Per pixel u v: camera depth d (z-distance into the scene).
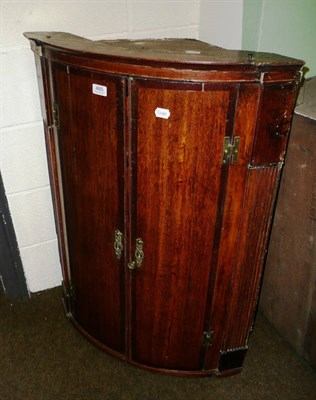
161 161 1.09
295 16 1.42
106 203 1.25
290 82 1.00
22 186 1.69
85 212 1.34
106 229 1.30
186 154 1.07
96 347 1.68
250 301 1.36
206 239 1.21
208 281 1.28
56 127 1.28
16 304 1.91
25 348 1.69
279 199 1.53
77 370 1.59
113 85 1.03
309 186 1.36
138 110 1.03
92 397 1.49
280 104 1.02
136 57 0.96
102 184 1.22
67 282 1.67
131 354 1.52
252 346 1.70
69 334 1.75
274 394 1.50
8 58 1.42
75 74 1.10
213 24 1.58
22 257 1.85
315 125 1.27
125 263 1.31
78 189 1.32
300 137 1.34
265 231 1.23
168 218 1.18
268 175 1.13
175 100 1.00
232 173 1.10
